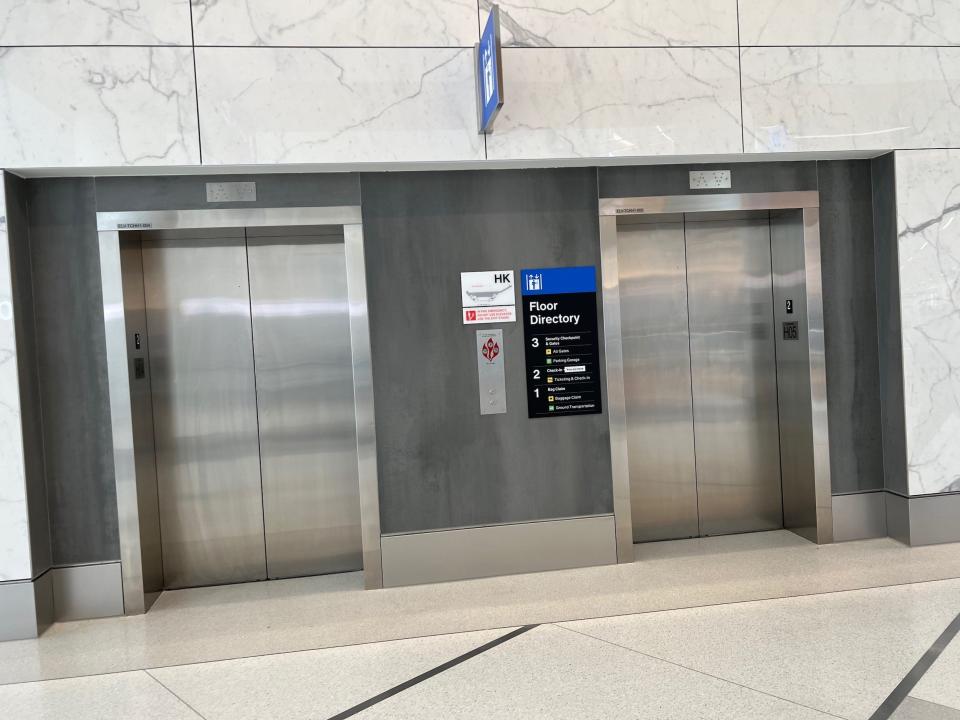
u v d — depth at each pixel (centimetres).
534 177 483
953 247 499
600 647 365
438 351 477
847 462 518
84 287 442
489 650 369
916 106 495
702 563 484
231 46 433
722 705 303
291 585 488
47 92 418
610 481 493
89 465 444
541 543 486
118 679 359
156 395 488
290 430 501
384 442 474
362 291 467
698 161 492
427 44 450
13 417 415
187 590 489
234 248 493
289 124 439
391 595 458
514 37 457
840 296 514
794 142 484
